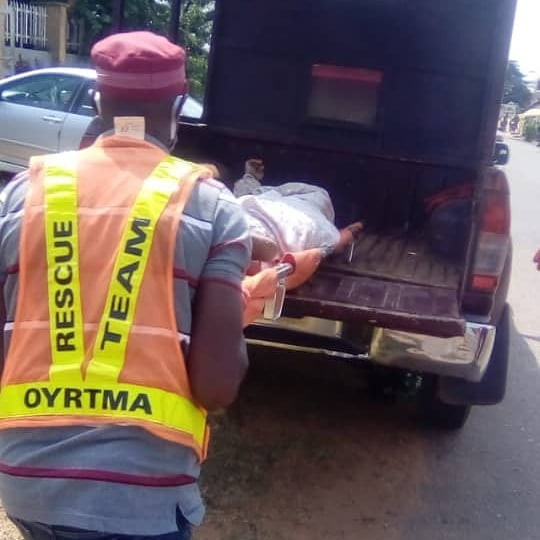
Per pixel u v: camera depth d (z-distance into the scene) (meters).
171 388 1.80
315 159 5.00
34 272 1.83
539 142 45.53
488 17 4.74
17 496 1.78
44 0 19.31
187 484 1.83
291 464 4.04
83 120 8.85
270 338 3.72
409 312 3.43
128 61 1.89
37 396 1.78
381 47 4.87
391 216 5.00
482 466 4.23
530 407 5.07
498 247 3.61
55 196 1.85
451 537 3.56
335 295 3.57
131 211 1.83
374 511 3.71
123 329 1.78
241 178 4.96
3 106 9.20
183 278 1.82
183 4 5.09
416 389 4.51
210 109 5.11
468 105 4.87
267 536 3.42
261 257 2.87
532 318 7.06
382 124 4.96
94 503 1.72
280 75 5.01
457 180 4.91
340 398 4.82
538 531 3.67
